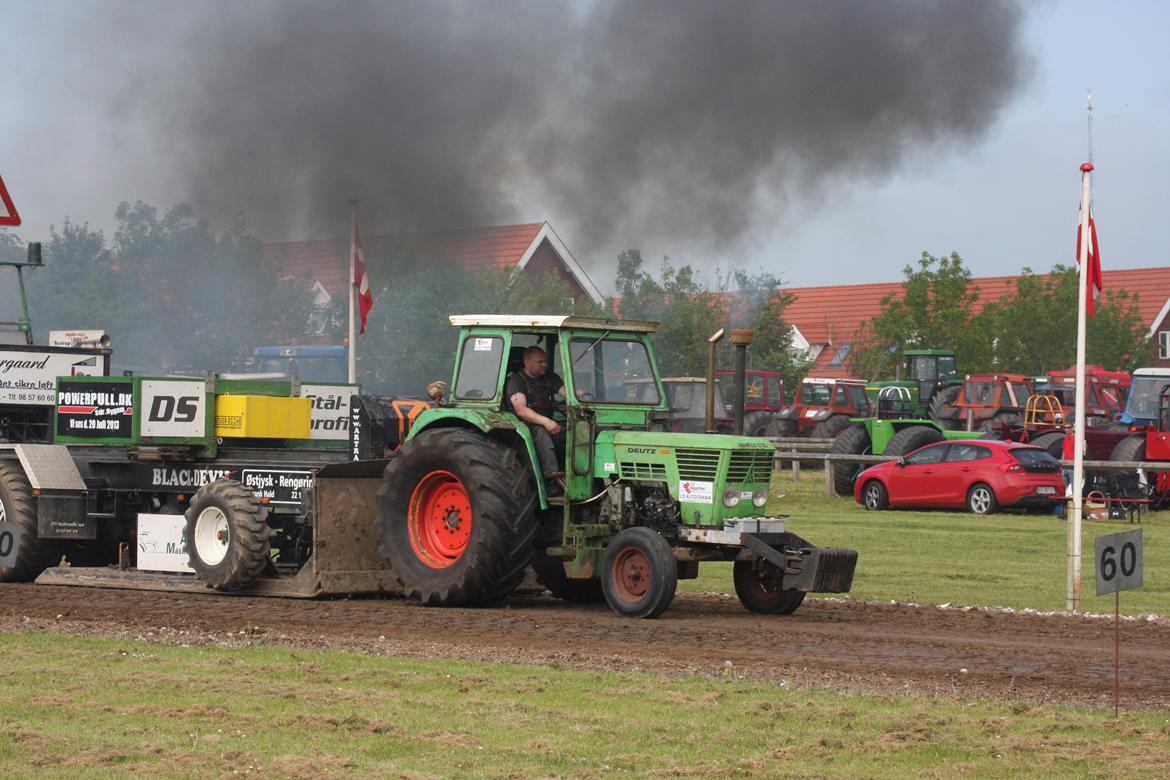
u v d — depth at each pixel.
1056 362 59.78
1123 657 11.50
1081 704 9.54
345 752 8.01
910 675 10.54
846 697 9.62
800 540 14.16
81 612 13.94
